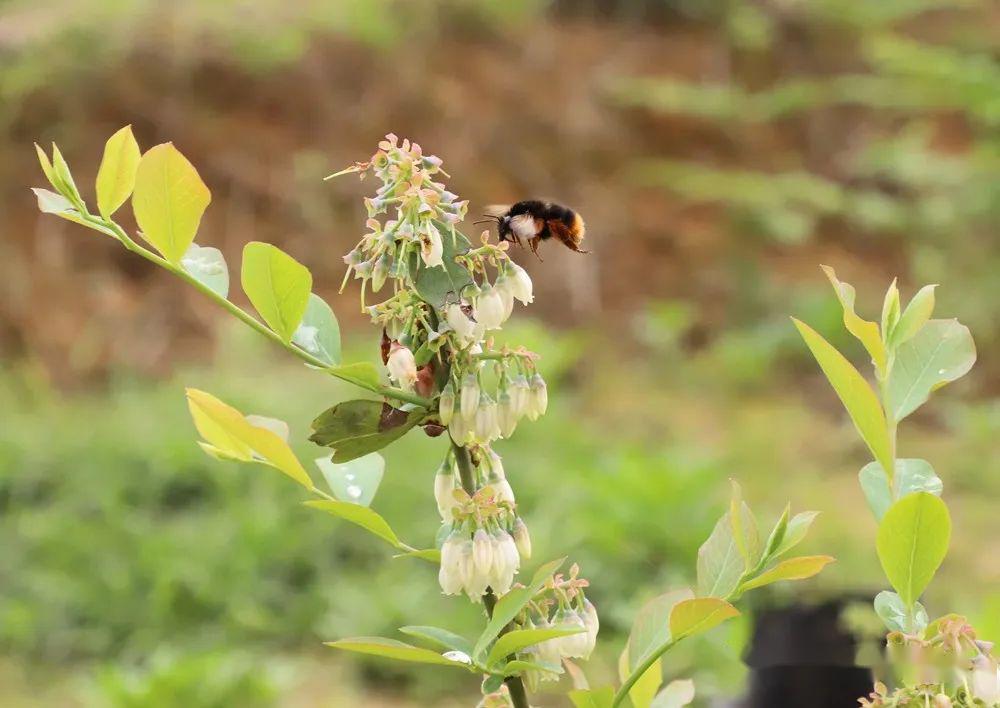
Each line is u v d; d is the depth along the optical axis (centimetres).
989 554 1056
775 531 229
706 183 1792
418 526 1061
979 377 1528
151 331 1546
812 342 229
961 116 1922
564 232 381
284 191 1686
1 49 1731
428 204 221
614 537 1010
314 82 1772
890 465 231
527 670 229
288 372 1432
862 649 387
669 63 1969
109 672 869
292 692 902
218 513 1100
